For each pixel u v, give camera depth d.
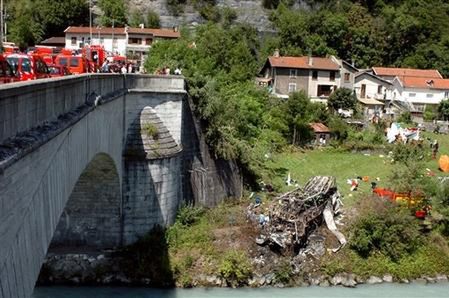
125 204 42.28
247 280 41.28
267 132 72.62
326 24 122.31
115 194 40.97
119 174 40.16
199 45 94.56
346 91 92.94
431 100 105.31
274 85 95.19
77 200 41.06
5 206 12.80
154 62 74.88
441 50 125.81
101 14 122.38
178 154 45.22
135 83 42.31
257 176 55.56
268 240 43.28
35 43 112.38
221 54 93.50
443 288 43.66
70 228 41.75
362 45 124.50
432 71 112.75
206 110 48.75
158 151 43.00
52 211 18.28
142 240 42.41
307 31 122.00
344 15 128.38
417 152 70.88
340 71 97.50
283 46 119.75
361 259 44.84
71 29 108.44
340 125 79.62
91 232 41.88
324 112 80.62
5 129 13.38
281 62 96.19
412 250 46.56
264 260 42.47
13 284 13.48
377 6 135.00
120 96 38.00
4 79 25.89
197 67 75.12
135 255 41.25
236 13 128.88
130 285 39.81
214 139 49.75
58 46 109.62
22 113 14.69
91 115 26.27
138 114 43.34
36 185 15.81
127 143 42.19
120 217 41.97
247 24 127.44
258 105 72.19
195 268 41.22
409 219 47.25
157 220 43.84
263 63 111.44
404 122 94.19
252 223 45.19
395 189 52.38
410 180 51.91
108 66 46.53
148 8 127.00
